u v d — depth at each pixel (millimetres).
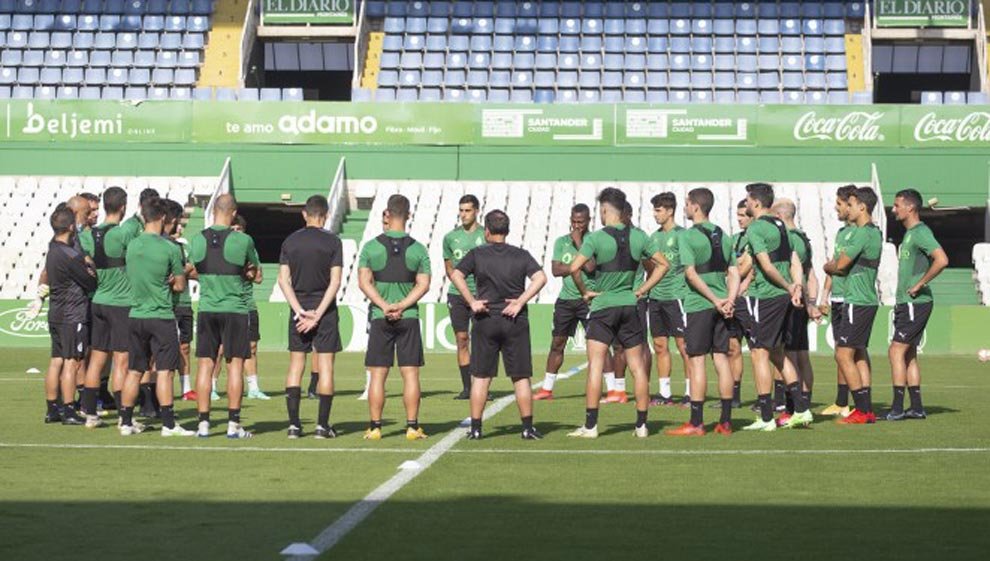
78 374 20000
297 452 14945
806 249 19297
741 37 53688
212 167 48031
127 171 48156
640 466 13812
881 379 28250
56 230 18047
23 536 10031
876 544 9789
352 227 47094
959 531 10297
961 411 20297
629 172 47531
